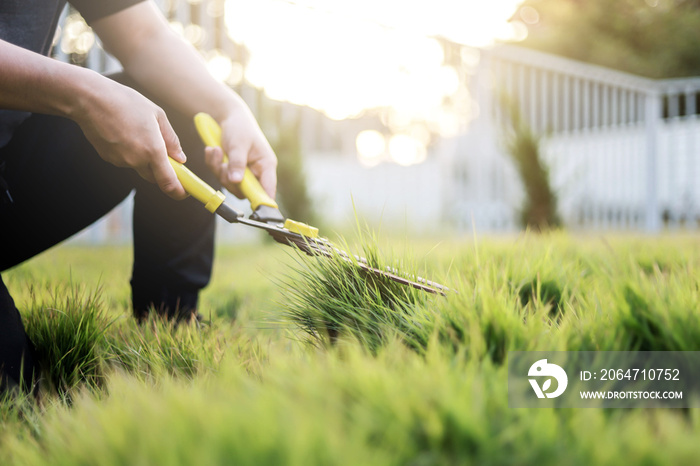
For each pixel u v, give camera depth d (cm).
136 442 49
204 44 344
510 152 376
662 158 496
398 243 84
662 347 63
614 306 67
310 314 76
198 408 53
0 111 86
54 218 93
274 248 280
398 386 54
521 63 444
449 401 51
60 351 78
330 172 443
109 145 75
